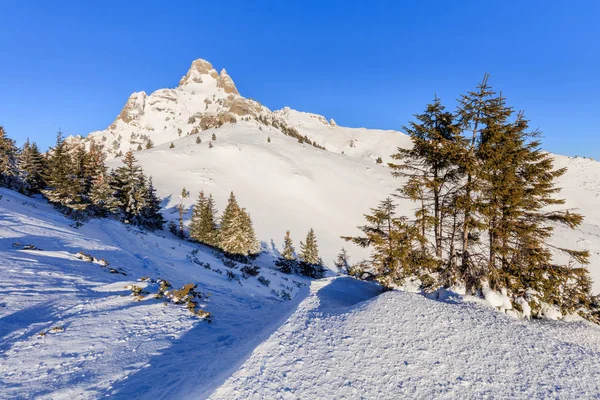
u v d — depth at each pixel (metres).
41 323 7.56
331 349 6.70
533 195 12.60
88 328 7.86
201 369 6.64
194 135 154.62
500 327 8.16
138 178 44.16
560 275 11.16
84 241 18.02
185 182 81.88
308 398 5.03
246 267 31.72
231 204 49.34
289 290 29.62
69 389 5.46
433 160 14.25
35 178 44.22
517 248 12.33
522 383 5.83
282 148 124.25
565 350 7.17
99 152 43.41
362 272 15.71
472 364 6.39
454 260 12.55
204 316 10.54
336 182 97.38
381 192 93.56
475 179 12.41
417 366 6.22
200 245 48.72
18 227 16.16
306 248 49.94
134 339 7.88
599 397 5.48
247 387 5.18
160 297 11.48
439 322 8.21
